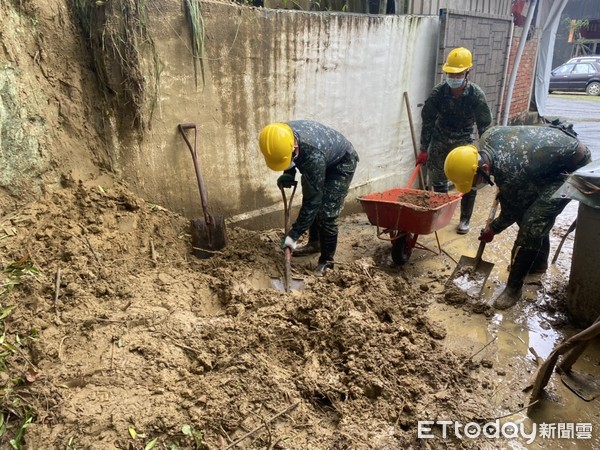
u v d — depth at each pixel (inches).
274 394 99.3
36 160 128.2
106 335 104.6
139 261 133.9
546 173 135.3
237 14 159.0
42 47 129.0
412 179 193.5
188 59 151.3
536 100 402.0
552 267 173.6
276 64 176.4
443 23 233.8
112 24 132.3
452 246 194.2
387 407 101.0
